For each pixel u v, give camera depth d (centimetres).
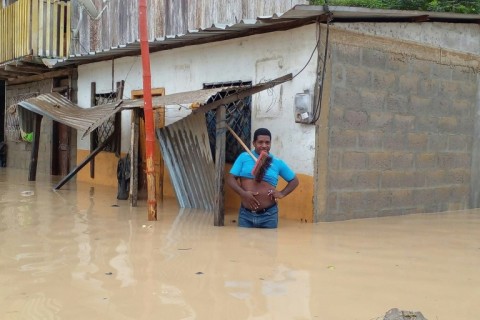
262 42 825
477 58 955
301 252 540
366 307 367
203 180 838
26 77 1550
